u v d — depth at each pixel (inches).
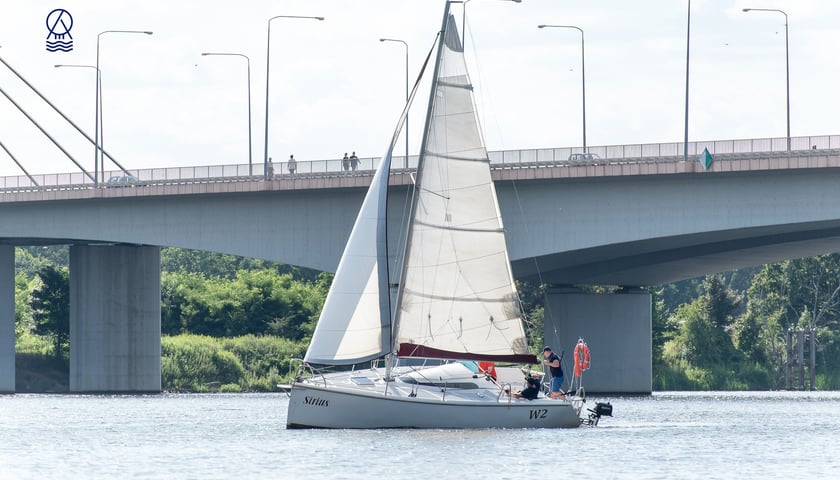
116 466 6437.0
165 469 6289.4
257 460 6496.1
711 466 6363.2
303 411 7549.2
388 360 7618.1
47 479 6038.4
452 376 7564.0
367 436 7219.5
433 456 6515.8
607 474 6063.0
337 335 7672.2
